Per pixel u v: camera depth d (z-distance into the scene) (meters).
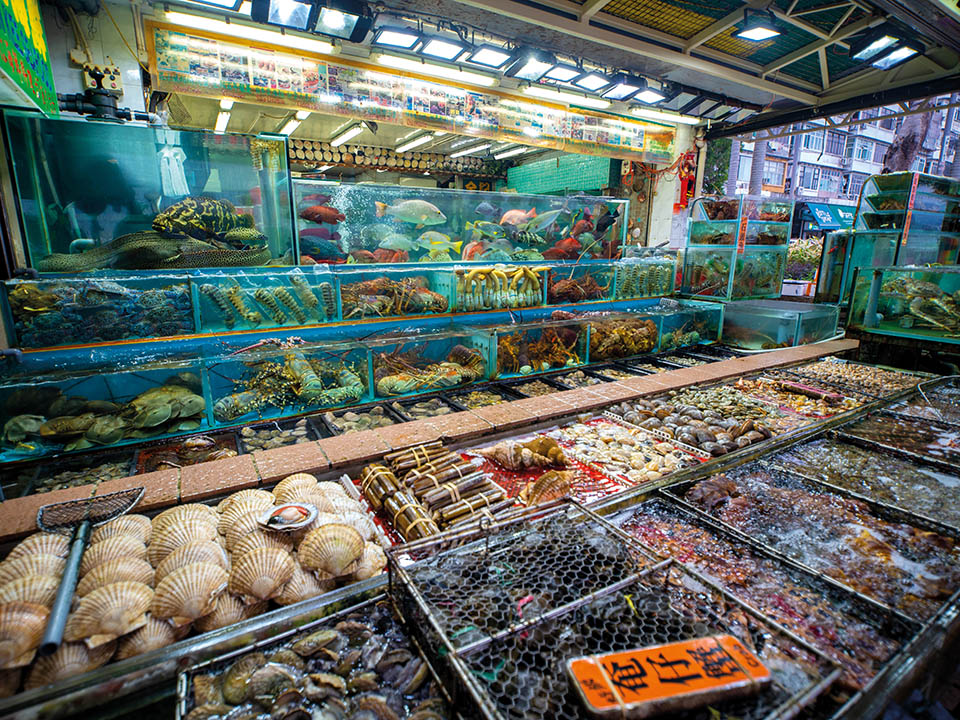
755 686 1.29
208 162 4.29
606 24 6.12
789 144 24.64
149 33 5.52
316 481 2.58
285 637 1.70
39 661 1.46
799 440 3.32
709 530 2.34
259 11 5.08
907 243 8.44
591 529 2.11
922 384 4.60
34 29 3.81
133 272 3.97
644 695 1.25
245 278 4.29
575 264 6.73
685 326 7.21
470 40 6.46
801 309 7.26
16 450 3.29
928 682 1.56
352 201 5.29
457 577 1.77
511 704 1.31
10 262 3.73
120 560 1.78
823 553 2.18
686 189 10.42
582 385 5.26
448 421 3.65
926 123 15.73
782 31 6.04
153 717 1.52
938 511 2.49
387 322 5.06
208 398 3.87
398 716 1.44
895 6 4.90
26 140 3.69
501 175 15.12
